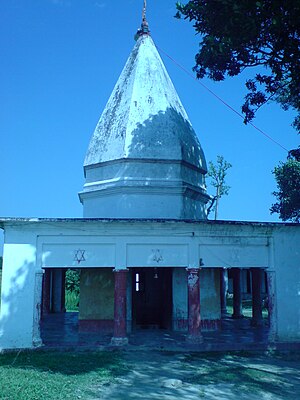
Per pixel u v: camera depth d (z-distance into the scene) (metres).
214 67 12.56
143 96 17.12
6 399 7.53
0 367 10.20
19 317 12.52
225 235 13.63
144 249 13.28
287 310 13.58
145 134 16.31
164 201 15.86
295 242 14.05
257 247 13.88
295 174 31.83
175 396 8.42
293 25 10.30
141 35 19.33
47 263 12.93
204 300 15.78
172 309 15.56
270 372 10.38
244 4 10.08
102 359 11.20
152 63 18.16
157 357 11.73
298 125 18.34
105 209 16.23
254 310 17.20
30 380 8.86
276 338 13.27
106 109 17.91
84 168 17.23
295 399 8.38
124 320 12.93
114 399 8.12
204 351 12.65
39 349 12.42
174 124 16.72
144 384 9.19
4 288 12.58
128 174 15.92
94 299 15.47
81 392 8.35
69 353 12.09
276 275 13.73
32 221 12.70
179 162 16.20
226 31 10.69
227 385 9.21
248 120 13.49
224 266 13.53
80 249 13.07
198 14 11.41
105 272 15.66
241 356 12.11
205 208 18.12
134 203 15.70
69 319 19.62
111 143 16.50
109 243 13.19
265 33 10.75
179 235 13.41
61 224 12.93
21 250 12.81
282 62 11.05
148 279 16.70
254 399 8.33
